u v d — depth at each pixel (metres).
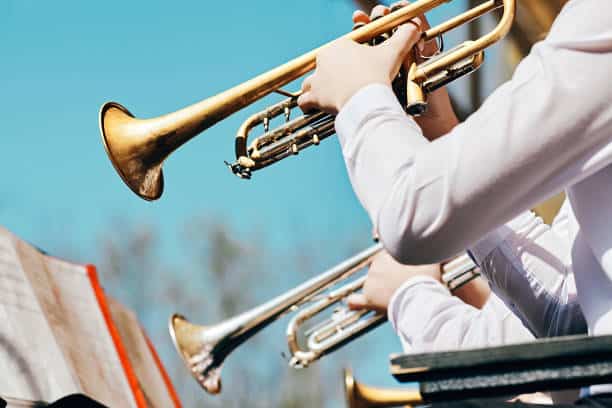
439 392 1.60
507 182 1.70
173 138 2.43
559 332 2.19
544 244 2.23
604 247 1.73
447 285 3.17
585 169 1.71
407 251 1.77
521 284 2.23
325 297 3.82
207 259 9.95
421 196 1.74
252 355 8.52
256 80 2.28
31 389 2.20
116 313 2.86
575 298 2.16
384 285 3.06
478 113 1.75
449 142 1.75
